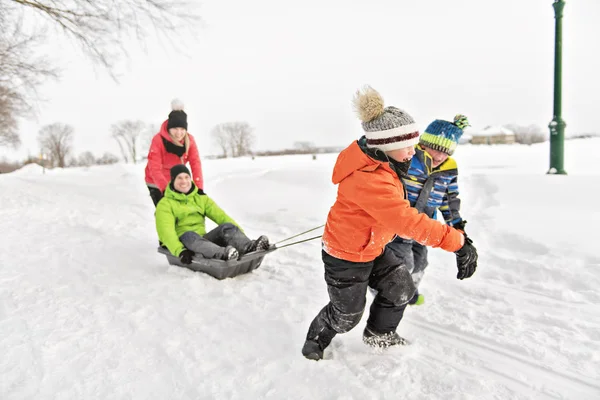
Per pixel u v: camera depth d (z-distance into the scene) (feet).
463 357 8.48
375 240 7.80
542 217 15.92
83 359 8.16
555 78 21.71
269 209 23.84
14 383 7.37
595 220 14.90
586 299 10.86
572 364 8.09
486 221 16.51
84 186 38.75
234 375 7.72
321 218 21.34
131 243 17.70
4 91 42.39
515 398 7.14
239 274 13.35
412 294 8.36
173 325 9.68
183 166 14.08
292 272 13.73
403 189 7.91
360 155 7.55
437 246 7.24
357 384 7.39
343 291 7.94
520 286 11.93
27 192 31.40
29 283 12.19
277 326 9.76
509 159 40.01
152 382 7.49
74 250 15.80
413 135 7.46
